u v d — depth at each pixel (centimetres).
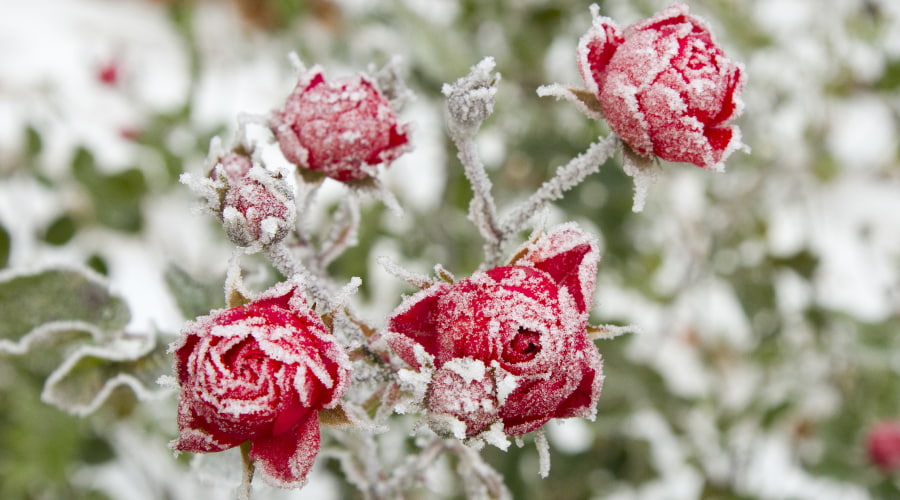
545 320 60
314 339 61
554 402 61
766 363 111
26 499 104
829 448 106
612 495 111
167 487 104
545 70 109
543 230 63
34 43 160
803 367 111
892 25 116
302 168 67
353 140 66
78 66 156
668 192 116
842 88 115
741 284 109
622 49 65
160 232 110
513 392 61
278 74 123
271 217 63
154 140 102
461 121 65
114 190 100
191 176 63
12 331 73
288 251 63
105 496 108
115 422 93
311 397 61
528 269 62
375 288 104
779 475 115
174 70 158
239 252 63
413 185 117
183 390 61
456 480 95
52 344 73
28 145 100
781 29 116
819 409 113
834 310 105
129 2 172
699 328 121
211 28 124
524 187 110
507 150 108
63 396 72
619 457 110
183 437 61
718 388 115
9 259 81
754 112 113
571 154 106
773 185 120
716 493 105
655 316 125
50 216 95
